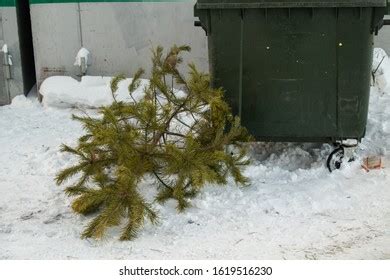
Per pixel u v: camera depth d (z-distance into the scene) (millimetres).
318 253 6090
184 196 6707
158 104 7215
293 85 7102
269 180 7133
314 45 6988
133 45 9492
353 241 6242
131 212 6320
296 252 6105
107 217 6293
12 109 9516
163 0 9352
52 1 9469
